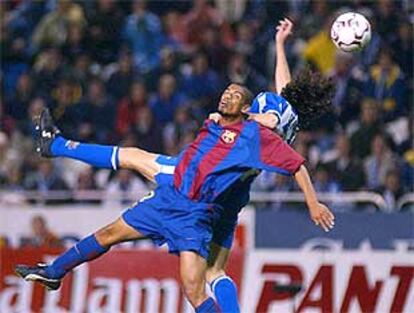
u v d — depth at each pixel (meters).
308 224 50.41
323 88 35.78
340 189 53.91
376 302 48.44
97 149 34.16
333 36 36.09
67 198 52.88
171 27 63.88
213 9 63.69
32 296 48.94
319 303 48.47
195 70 60.69
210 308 32.72
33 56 64.25
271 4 62.97
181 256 32.75
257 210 50.66
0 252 49.31
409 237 50.16
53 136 34.38
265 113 33.44
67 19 64.50
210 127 33.56
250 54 61.72
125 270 48.94
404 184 55.53
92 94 61.16
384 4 60.97
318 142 56.75
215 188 32.94
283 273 48.69
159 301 48.66
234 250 48.97
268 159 32.69
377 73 59.00
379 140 55.41
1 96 63.06
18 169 57.88
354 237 50.31
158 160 33.78
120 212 51.12
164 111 59.50
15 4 65.88
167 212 33.00
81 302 48.84
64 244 51.19
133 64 62.91
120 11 64.88
